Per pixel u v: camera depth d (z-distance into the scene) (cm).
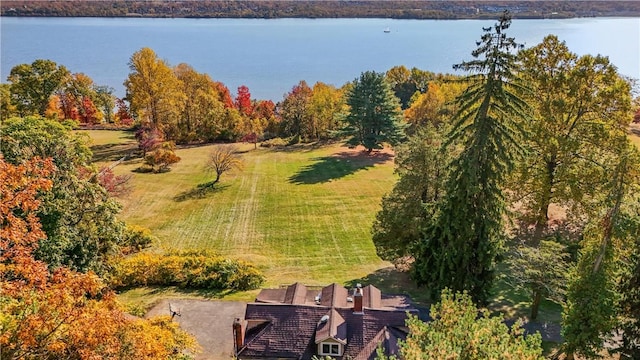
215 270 2973
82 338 1213
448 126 2830
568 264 2438
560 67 3262
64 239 2356
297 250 3750
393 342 2028
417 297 2811
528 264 2444
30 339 1159
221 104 7688
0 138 2388
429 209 2620
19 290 1277
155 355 1413
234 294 2805
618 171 1920
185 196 4984
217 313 2538
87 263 2562
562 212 3966
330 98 7675
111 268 2911
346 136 7150
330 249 3756
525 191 3416
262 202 4834
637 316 2030
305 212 4566
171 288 2889
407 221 2880
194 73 7769
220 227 4238
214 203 4806
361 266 3406
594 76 3164
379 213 3095
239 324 2106
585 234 2114
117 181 4619
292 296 2339
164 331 1775
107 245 2827
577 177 3164
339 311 2180
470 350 1227
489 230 2356
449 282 2488
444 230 2409
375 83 6341
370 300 2291
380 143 6594
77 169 2970
